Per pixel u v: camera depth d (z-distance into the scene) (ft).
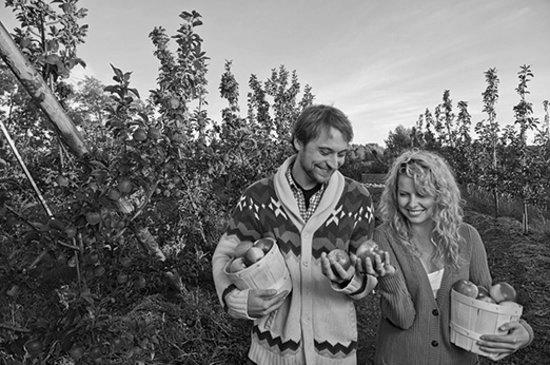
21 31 11.40
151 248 11.90
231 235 6.55
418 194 6.01
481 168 33.96
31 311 9.37
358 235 6.32
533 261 20.84
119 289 8.61
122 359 8.22
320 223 6.07
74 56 11.35
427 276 6.19
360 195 6.41
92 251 7.38
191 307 13.32
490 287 6.06
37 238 6.99
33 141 17.80
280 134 36.32
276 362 6.22
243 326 12.87
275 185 6.30
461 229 6.35
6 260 6.73
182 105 16.01
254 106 37.35
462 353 6.11
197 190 18.40
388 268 5.37
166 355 10.96
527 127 28.27
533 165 26.86
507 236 25.73
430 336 6.13
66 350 6.73
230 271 5.84
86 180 7.86
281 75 39.78
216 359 11.34
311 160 5.70
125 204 9.59
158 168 9.38
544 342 12.67
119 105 10.12
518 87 28.40
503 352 5.57
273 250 5.63
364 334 13.10
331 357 6.09
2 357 7.44
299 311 6.09
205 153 18.61
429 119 51.39
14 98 17.98
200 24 16.38
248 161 23.16
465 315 5.66
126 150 8.58
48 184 15.75
